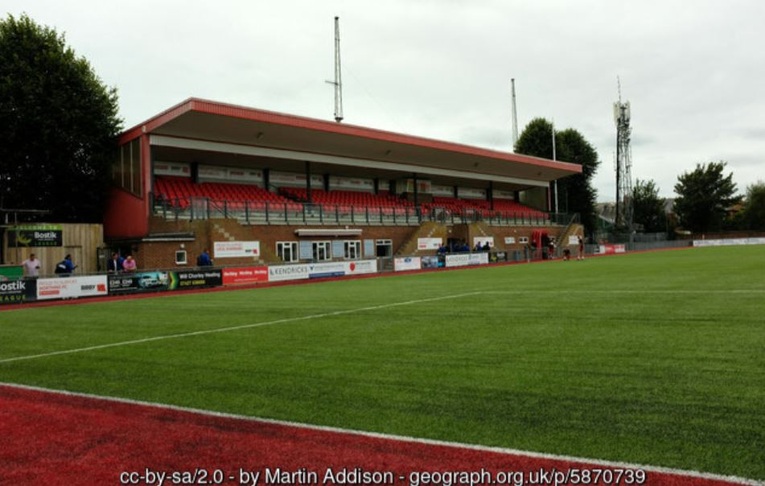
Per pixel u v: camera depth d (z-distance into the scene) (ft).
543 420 15.46
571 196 220.02
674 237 254.47
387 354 25.41
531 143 209.67
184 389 20.40
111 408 18.35
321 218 115.24
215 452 14.11
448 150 143.95
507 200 202.08
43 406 18.89
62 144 95.96
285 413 16.97
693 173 269.03
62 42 100.01
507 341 27.45
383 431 15.06
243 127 106.22
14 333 37.73
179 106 94.58
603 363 21.88
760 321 30.27
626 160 218.59
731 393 17.22
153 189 98.84
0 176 93.71
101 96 103.71
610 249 192.65
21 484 12.64
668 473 11.92
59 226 81.92
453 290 59.21
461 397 17.97
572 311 37.60
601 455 12.95
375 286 71.10
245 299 57.93
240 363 24.63
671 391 17.72
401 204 150.82
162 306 53.42
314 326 35.53
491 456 13.15
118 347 30.19
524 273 87.76
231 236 93.61
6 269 67.36
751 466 12.07
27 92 90.94
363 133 123.24
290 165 129.18
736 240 233.14
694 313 34.09
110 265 86.69
